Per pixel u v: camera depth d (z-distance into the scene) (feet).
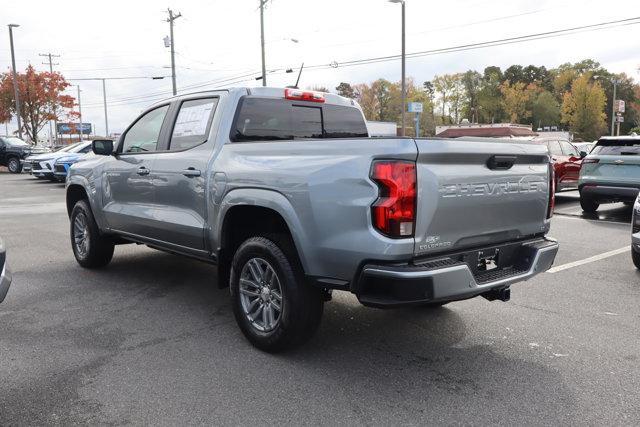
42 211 41.86
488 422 10.18
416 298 10.50
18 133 130.93
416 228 10.67
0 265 11.55
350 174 11.02
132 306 17.13
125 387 11.50
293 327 12.57
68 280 20.22
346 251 11.12
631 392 11.41
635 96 350.64
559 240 29.37
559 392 11.41
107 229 19.98
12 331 14.83
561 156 47.29
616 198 37.45
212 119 15.37
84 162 21.57
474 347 13.89
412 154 10.47
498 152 12.10
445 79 327.26
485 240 12.34
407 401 10.97
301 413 10.46
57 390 11.35
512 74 379.35
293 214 12.04
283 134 16.19
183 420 10.19
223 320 15.87
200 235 15.07
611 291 19.21
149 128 17.97
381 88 299.79
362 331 14.98
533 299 18.19
